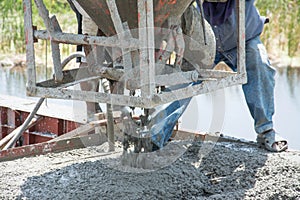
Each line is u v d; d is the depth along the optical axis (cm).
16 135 496
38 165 446
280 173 440
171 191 396
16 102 611
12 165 445
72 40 358
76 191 384
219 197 392
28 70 360
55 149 490
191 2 390
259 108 502
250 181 428
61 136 512
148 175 414
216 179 438
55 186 394
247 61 502
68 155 481
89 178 408
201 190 413
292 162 458
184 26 404
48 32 362
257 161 462
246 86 507
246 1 493
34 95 360
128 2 355
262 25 514
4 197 377
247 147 517
